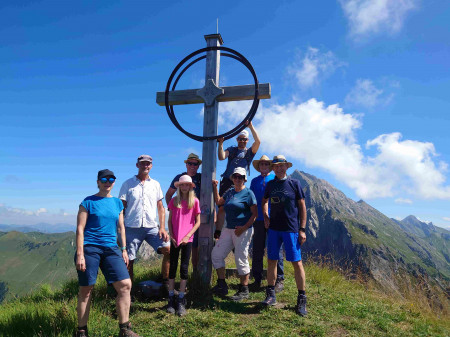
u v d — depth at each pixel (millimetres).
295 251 4996
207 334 4090
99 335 4039
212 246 6238
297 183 5215
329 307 5305
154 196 5855
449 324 5195
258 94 6449
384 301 6102
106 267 3885
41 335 4023
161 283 5730
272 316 4711
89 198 4008
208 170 6473
